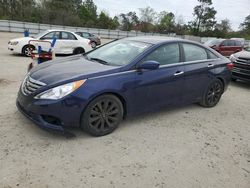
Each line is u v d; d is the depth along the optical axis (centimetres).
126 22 7788
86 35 2195
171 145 394
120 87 399
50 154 342
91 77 378
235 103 650
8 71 834
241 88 840
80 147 365
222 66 579
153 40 487
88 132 391
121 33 4316
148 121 475
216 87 585
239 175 336
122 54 454
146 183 302
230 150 398
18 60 1099
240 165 359
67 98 357
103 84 382
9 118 436
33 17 5734
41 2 6294
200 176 325
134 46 470
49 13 5806
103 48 516
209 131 459
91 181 297
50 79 370
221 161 364
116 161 339
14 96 556
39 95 358
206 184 312
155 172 324
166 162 348
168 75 463
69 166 321
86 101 369
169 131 442
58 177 299
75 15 6375
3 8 5891
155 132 432
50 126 361
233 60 867
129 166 331
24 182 287
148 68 416
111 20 7006
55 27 3553
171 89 479
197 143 409
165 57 470
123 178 307
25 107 372
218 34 7569
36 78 384
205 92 559
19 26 3256
